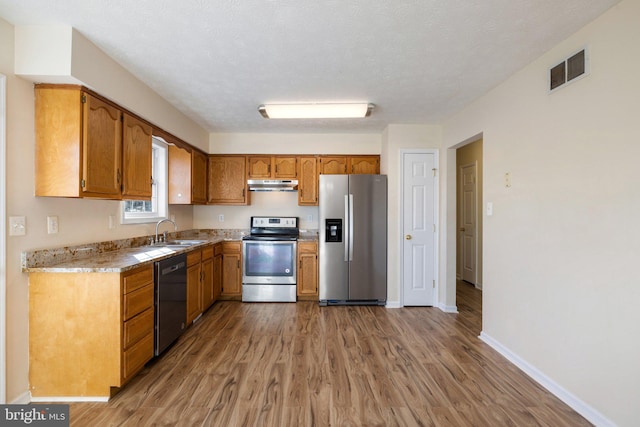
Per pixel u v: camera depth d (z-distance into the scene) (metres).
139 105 2.64
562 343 2.03
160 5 1.71
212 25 1.89
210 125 4.04
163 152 3.76
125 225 2.98
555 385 2.07
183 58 2.29
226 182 4.40
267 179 4.40
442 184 3.91
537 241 2.26
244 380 2.21
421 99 3.10
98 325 1.98
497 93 2.75
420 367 2.41
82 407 1.91
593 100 1.83
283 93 2.95
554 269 2.11
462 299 4.37
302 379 2.22
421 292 3.98
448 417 1.83
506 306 2.60
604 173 1.76
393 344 2.82
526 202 2.38
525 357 2.37
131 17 1.81
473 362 2.50
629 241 1.62
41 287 1.97
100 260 2.26
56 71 1.89
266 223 4.60
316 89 2.85
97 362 1.98
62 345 1.97
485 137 2.93
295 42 2.07
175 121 3.36
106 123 2.26
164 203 3.76
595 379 1.79
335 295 3.98
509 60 2.31
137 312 2.17
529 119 2.35
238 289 4.20
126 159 2.50
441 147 3.95
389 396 2.03
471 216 5.30
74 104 2.01
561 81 2.05
